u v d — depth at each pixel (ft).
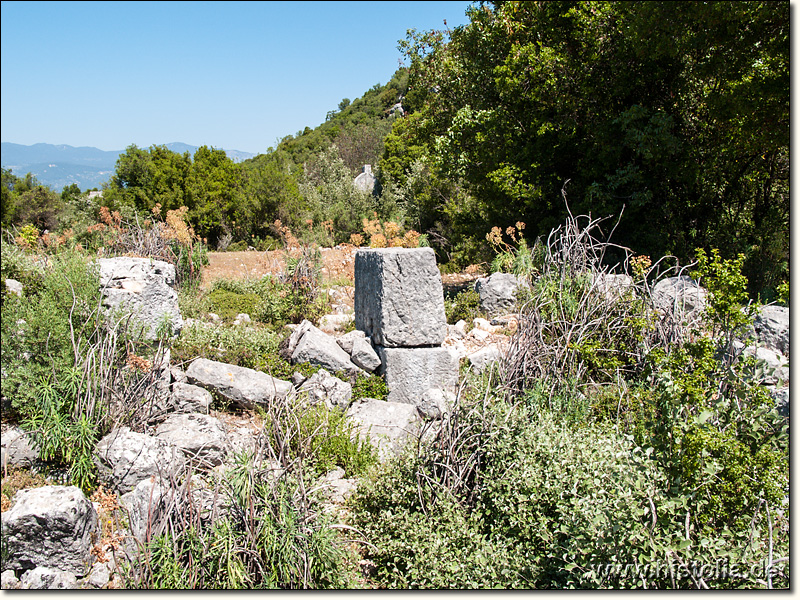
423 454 14.73
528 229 47.26
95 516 13.39
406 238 34.94
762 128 37.55
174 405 18.62
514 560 12.25
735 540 10.75
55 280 19.40
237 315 31.37
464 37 50.11
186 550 11.50
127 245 36.52
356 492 15.14
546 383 19.10
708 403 12.25
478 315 33.09
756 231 46.91
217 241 87.30
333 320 30.37
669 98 43.37
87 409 15.42
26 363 16.53
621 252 41.63
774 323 25.02
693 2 34.04
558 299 23.06
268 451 13.48
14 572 12.32
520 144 45.68
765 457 11.27
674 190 44.91
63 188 126.82
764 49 36.91
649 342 21.07
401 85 226.17
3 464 15.10
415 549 12.57
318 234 75.97
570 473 13.23
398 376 22.31
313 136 213.46
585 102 43.52
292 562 11.50
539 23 44.21
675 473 11.01
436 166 49.55
